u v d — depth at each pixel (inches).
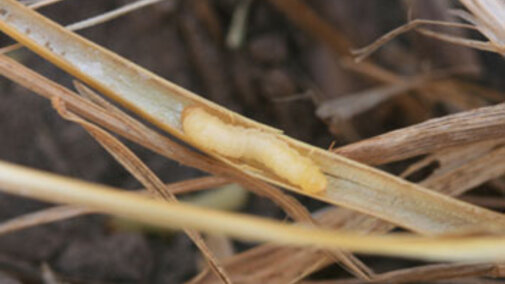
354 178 3.8
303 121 5.7
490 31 3.9
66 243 5.5
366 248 3.1
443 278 4.0
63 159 5.7
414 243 3.1
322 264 4.2
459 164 4.1
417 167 4.2
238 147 3.8
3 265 5.1
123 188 5.7
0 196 5.5
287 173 3.7
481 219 3.8
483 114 3.9
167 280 5.5
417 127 3.9
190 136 3.8
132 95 3.8
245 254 4.3
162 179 5.7
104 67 3.8
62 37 3.8
